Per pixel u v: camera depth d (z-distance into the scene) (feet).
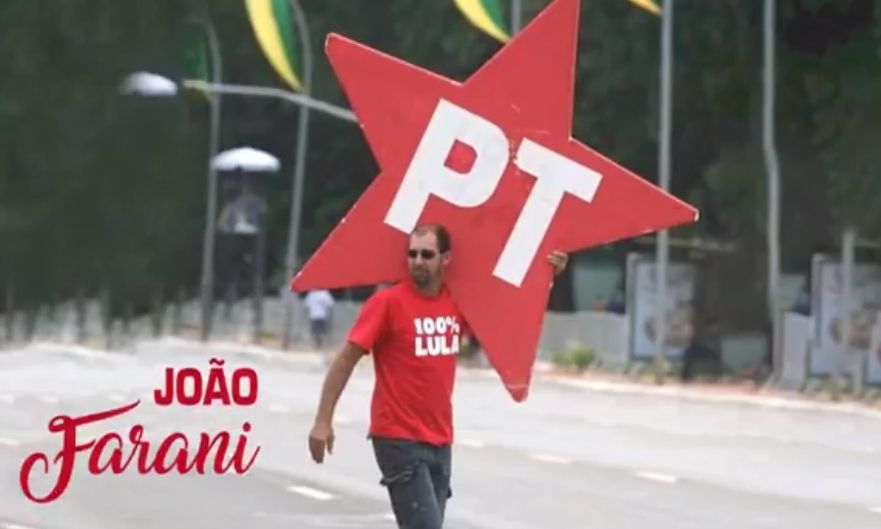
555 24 31.22
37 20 174.91
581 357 176.35
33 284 177.99
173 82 179.42
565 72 31.22
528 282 31.63
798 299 166.30
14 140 173.58
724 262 185.68
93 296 182.09
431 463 33.27
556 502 66.08
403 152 31.55
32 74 174.19
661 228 31.30
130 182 176.76
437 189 31.58
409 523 33.06
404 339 32.89
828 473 78.79
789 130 188.03
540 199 31.50
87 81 175.52
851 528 59.88
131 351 188.75
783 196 185.37
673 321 163.43
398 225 31.73
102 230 177.06
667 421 113.19
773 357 151.94
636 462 82.74
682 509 64.49
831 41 183.01
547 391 150.20
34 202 173.99
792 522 61.21
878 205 170.09
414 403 33.06
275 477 73.20
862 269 138.82
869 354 136.98
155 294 188.03
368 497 66.80
